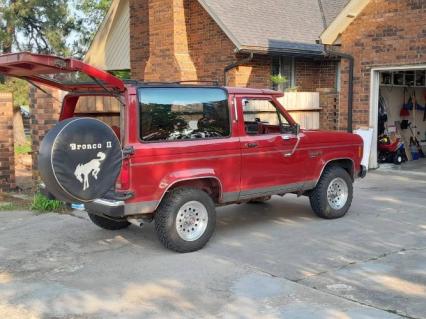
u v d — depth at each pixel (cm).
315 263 620
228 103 718
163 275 589
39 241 747
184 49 1617
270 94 777
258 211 909
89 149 561
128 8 1948
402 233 748
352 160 865
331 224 807
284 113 788
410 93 1653
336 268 602
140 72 1866
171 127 663
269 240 725
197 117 688
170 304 508
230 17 1545
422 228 775
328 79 1717
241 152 720
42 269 621
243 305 501
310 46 1596
